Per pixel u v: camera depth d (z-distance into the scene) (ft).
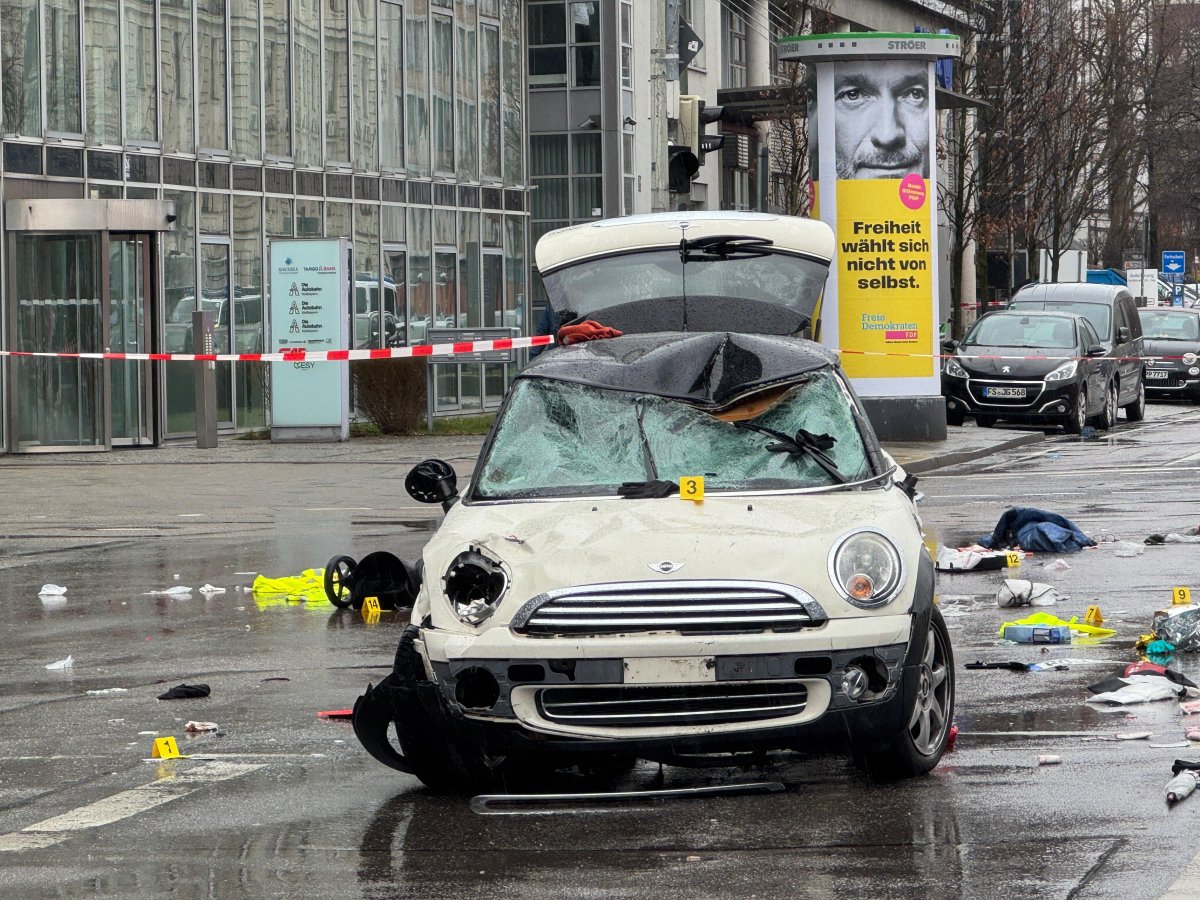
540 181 274.98
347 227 208.74
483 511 47.21
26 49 164.76
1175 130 434.30
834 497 46.68
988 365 186.29
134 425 172.14
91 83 172.14
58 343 165.27
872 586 43.24
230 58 190.60
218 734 53.26
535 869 37.93
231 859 39.52
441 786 45.80
